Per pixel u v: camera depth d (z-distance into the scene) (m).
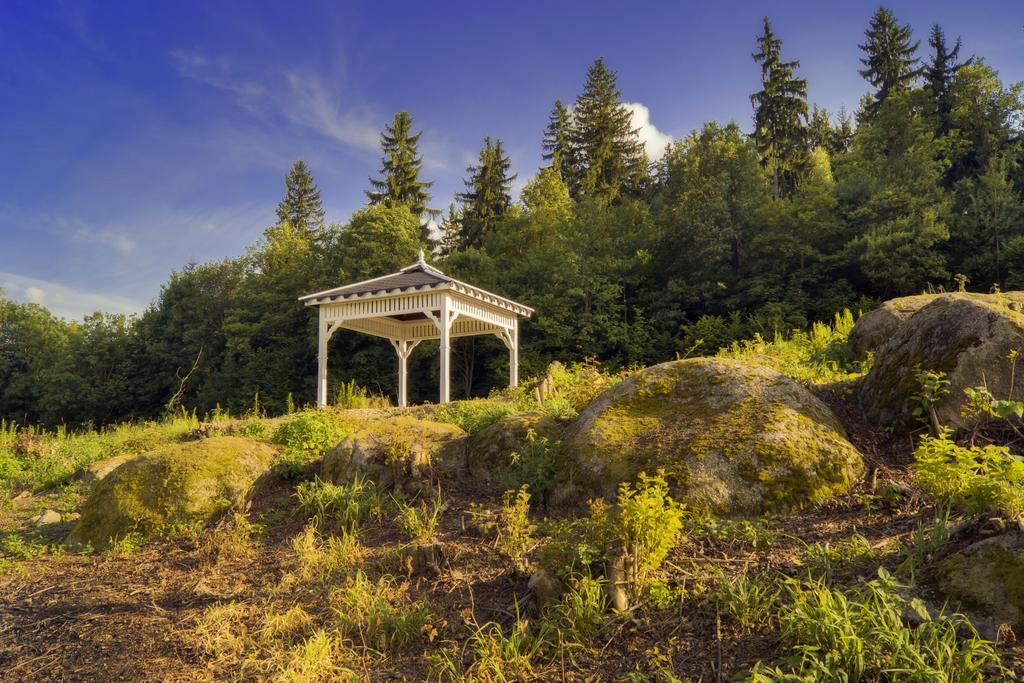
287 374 37.78
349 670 4.34
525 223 44.81
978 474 5.01
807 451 5.96
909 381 6.67
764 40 50.41
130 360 48.00
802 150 51.56
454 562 5.68
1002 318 6.31
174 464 8.30
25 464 13.61
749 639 3.97
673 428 6.55
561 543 4.97
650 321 35.44
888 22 56.88
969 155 45.03
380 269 37.84
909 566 4.19
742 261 36.94
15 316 58.34
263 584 5.96
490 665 4.13
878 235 31.89
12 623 5.77
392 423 8.70
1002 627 3.60
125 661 4.82
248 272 45.66
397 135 57.38
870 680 3.38
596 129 62.19
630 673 3.88
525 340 35.69
